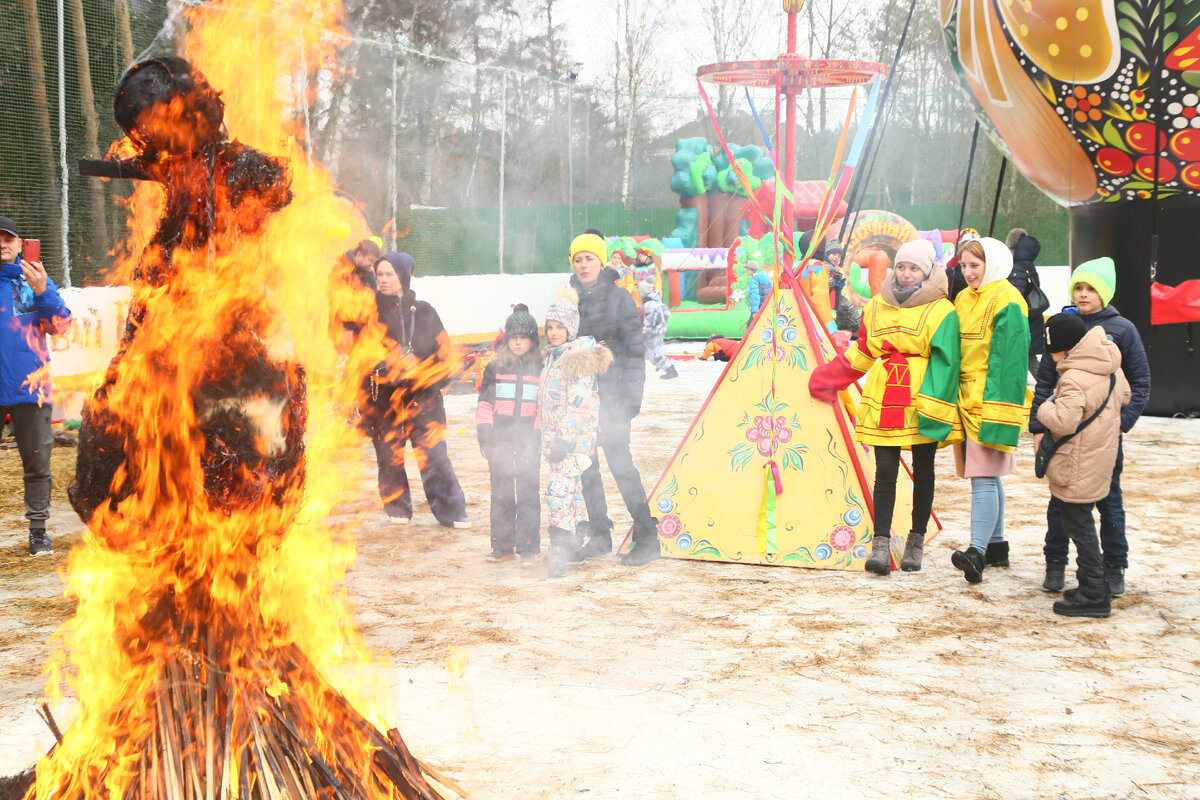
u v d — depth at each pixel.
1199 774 3.13
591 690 3.79
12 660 4.16
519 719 3.50
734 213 27.03
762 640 4.43
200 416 1.76
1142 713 3.62
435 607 4.87
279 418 1.81
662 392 14.10
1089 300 5.00
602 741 3.32
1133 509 7.05
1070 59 10.75
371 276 6.59
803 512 5.89
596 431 5.54
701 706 3.65
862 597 5.15
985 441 5.30
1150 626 4.64
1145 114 10.77
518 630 4.53
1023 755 3.26
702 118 28.14
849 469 5.89
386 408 6.65
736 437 6.11
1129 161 11.19
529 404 5.75
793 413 6.03
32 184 11.09
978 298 5.46
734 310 23.30
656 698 3.72
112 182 11.52
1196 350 11.50
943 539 6.37
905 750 3.29
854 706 3.67
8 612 4.86
